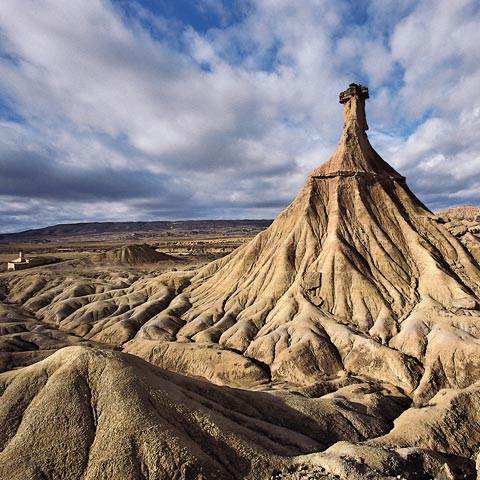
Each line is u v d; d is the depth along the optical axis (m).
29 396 27.16
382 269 64.75
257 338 58.88
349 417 34.81
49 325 83.56
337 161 80.81
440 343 47.41
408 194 80.12
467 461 30.48
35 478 22.27
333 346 53.50
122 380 27.00
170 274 100.25
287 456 26.52
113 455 22.91
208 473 22.80
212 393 32.28
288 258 72.38
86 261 144.25
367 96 87.31
